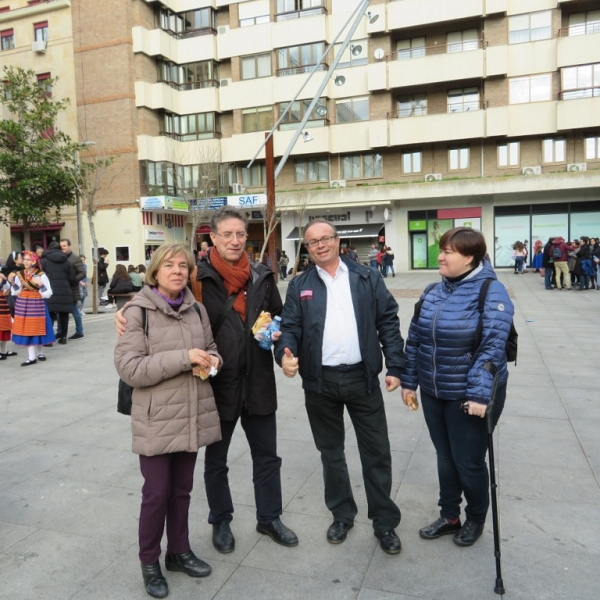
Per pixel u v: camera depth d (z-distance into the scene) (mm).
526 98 26328
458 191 26953
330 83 28750
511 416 5016
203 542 3039
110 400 5984
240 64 30203
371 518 3000
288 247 30938
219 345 2883
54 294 9297
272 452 3072
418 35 27844
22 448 4520
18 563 2836
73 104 29219
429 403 2930
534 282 20609
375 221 29719
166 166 29328
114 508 3436
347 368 2893
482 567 2719
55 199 24344
